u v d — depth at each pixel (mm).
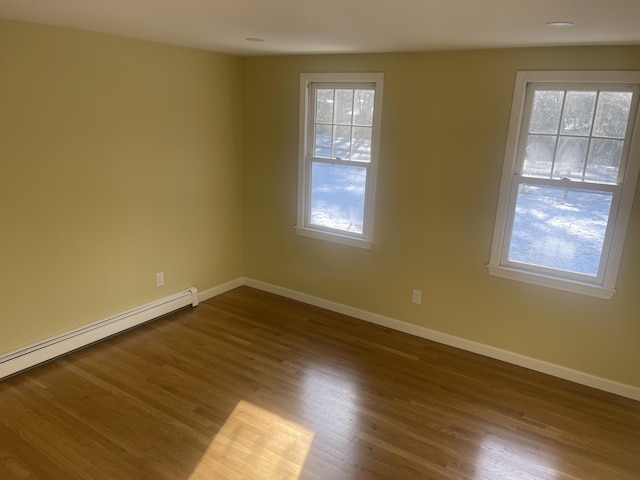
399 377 3221
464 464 2426
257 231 4598
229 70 4133
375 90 3604
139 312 3734
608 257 2977
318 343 3660
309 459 2414
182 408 2789
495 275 3398
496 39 2686
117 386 2979
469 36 2609
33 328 3090
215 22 2512
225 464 2357
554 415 2861
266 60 4086
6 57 2664
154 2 2070
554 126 3029
